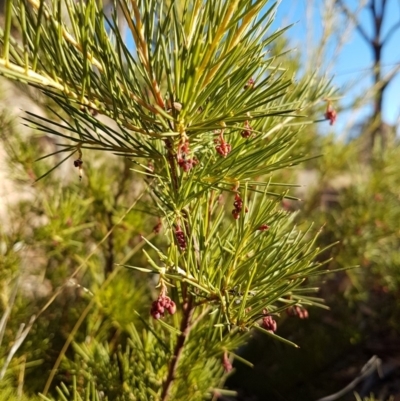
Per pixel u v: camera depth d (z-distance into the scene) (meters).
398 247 0.67
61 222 0.45
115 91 0.18
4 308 0.42
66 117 0.43
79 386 0.35
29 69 0.16
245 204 0.21
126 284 0.42
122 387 0.31
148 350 0.31
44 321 0.47
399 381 0.58
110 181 0.50
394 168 0.60
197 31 0.18
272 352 0.60
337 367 0.60
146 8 0.18
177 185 0.21
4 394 0.32
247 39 0.18
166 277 0.20
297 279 0.20
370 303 0.68
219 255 0.24
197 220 0.23
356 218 0.58
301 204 0.65
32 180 0.48
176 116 0.18
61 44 0.17
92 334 0.42
